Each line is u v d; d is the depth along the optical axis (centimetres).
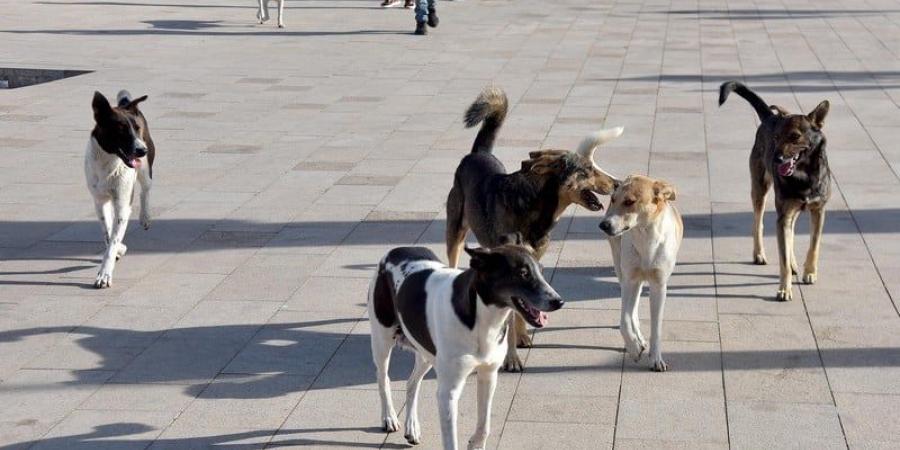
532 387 651
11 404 634
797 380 651
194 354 705
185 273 862
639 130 1327
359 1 2858
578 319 759
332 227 974
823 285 813
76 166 1196
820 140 771
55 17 2491
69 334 739
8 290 825
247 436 593
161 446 581
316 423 608
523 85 1638
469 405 626
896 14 2547
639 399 631
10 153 1252
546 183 646
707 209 1012
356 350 710
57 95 1584
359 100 1534
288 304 792
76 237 961
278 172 1162
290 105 1503
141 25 2347
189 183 1126
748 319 750
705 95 1545
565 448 572
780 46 2020
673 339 719
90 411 624
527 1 2873
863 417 600
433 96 1559
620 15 2556
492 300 492
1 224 995
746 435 582
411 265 552
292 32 2244
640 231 643
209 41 2109
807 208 792
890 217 977
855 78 1667
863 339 709
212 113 1455
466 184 702
